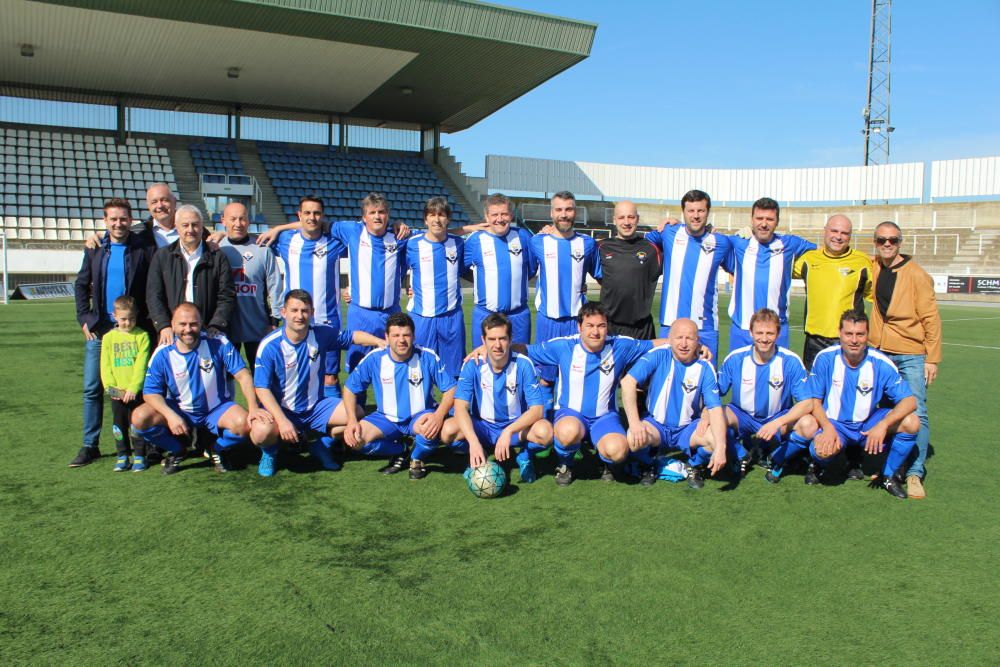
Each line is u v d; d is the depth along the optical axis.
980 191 26.73
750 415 3.90
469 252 4.68
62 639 2.09
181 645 2.06
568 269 4.54
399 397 3.80
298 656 2.01
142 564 2.60
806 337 4.33
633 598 2.36
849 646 2.09
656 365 3.74
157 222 4.24
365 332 4.50
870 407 3.61
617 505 3.29
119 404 3.75
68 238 17.66
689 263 4.47
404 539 2.85
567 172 28.62
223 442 3.74
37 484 3.51
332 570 2.55
